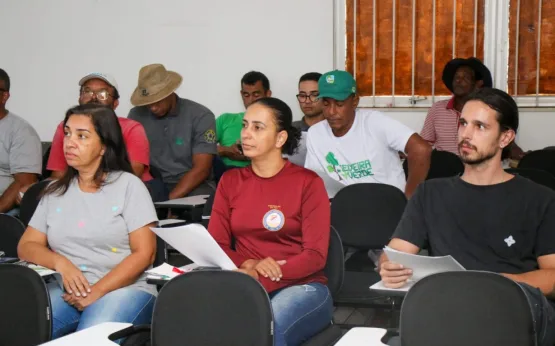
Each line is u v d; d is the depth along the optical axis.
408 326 1.95
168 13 5.99
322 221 2.63
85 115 2.71
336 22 5.66
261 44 5.84
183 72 6.02
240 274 2.10
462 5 5.41
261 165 2.72
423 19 5.50
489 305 1.90
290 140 2.71
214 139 4.80
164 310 2.12
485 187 2.44
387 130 3.73
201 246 2.50
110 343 1.97
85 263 2.70
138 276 2.71
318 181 2.68
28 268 2.30
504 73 5.40
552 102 5.36
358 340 1.91
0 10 6.24
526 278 2.31
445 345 1.92
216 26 5.91
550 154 4.46
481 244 2.43
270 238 2.68
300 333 2.40
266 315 2.06
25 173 4.21
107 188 2.72
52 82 6.25
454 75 5.15
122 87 6.14
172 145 4.76
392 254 2.24
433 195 2.52
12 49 6.27
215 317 2.09
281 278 2.51
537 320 2.14
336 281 2.70
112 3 6.07
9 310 2.30
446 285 1.94
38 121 6.30
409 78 5.57
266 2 5.79
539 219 2.38
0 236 3.02
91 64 6.17
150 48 6.05
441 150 4.91
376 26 5.58
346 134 3.80
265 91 5.47
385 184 3.42
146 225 2.72
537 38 5.33
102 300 2.52
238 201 2.72
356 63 5.66
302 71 5.78
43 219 2.79
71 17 6.16
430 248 2.53
